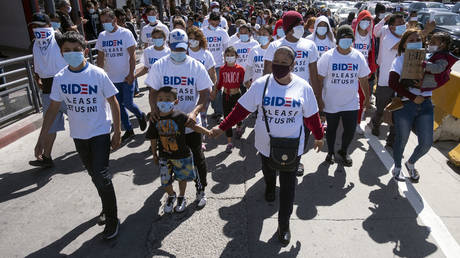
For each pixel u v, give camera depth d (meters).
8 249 2.96
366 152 4.73
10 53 11.60
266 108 2.73
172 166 3.26
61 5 5.86
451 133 5.00
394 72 3.63
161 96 2.93
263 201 3.58
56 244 3.01
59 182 4.06
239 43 6.00
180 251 2.88
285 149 2.64
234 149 4.95
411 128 3.79
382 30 5.22
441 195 3.62
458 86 4.90
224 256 2.81
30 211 3.50
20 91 5.82
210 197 3.67
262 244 2.94
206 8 10.83
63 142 5.26
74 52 2.69
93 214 3.45
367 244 2.91
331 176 4.08
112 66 4.97
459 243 2.90
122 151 4.88
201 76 3.27
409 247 2.87
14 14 11.91
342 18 19.84
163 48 5.05
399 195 3.64
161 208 3.50
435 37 3.48
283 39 3.86
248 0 42.09
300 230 3.11
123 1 18.72
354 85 3.97
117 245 2.98
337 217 3.28
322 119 4.00
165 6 18.91
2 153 4.90
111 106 2.98
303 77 3.86
